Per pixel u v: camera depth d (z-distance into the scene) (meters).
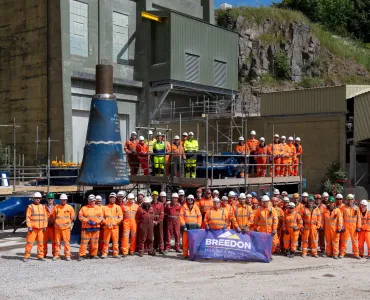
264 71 47.50
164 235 16.86
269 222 16.23
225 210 15.96
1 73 33.59
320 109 29.69
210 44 37.12
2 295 11.47
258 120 32.47
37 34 31.66
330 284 13.10
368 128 26.78
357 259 16.64
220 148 33.31
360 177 29.81
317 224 16.75
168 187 21.19
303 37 50.16
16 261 14.88
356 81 49.78
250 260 15.56
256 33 48.41
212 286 12.52
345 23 60.53
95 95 18.67
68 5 30.89
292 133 30.89
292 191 25.64
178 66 34.59
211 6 40.78
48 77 31.19
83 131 32.44
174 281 12.92
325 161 29.47
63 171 24.14
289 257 16.58
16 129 32.91
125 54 35.09
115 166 18.27
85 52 32.25
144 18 35.19
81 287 12.20
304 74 49.28
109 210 15.53
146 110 35.50
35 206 15.05
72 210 15.36
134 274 13.55
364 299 11.73
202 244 15.57
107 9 33.62
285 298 11.61
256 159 21.56
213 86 37.34
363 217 16.98
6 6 33.12
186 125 34.72
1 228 21.30
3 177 22.62
